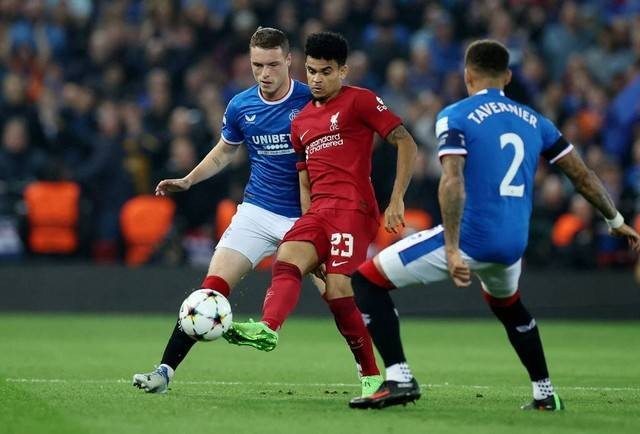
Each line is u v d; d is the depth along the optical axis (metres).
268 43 28.45
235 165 59.19
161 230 59.25
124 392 28.67
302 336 49.31
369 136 27.06
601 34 70.56
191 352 41.94
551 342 48.19
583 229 57.94
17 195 59.47
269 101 28.91
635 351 44.59
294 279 26.20
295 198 29.09
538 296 58.34
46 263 58.72
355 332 26.38
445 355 42.47
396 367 25.42
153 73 66.75
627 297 58.00
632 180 59.31
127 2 73.31
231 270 28.58
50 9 71.00
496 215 24.69
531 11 72.00
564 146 25.58
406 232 58.06
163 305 58.47
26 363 37.44
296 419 24.00
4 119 62.06
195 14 68.88
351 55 66.62
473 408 26.30
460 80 64.06
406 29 72.31
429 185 59.53
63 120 62.44
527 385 32.78
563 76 71.12
